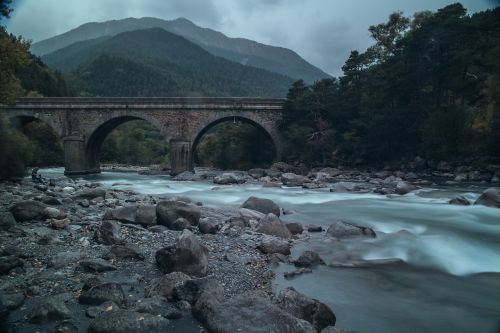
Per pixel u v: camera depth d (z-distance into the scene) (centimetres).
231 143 7731
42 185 2561
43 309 666
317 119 5525
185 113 5556
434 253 1209
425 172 4416
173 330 651
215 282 785
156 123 5606
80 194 1984
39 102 5700
